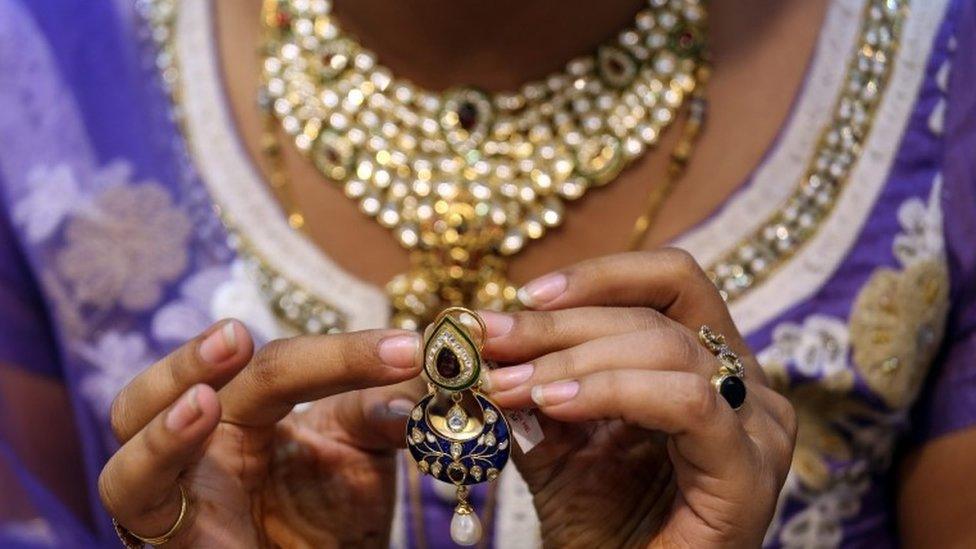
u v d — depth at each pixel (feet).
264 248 2.30
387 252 2.28
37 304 2.44
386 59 2.33
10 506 2.44
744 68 2.31
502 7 2.24
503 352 1.87
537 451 1.99
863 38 2.32
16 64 2.42
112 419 1.92
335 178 2.30
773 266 2.26
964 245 2.29
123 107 2.39
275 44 2.36
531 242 2.27
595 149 2.28
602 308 1.90
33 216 2.38
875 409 2.28
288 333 2.28
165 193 2.35
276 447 2.02
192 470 1.95
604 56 2.30
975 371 2.30
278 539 2.01
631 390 1.83
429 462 1.88
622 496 2.00
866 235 2.27
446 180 2.29
